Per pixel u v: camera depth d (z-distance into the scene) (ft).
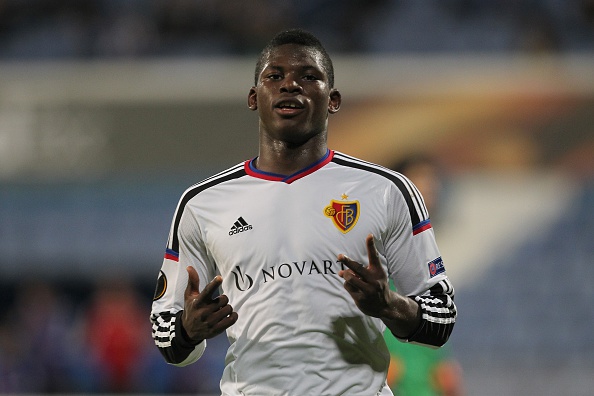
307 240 39.47
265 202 40.47
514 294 153.58
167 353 41.01
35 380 137.90
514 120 153.48
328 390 38.75
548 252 155.33
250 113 154.30
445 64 154.10
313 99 40.52
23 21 174.50
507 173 154.92
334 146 153.17
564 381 140.67
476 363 147.23
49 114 154.51
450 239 156.76
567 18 167.84
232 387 40.37
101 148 154.40
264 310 39.19
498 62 154.30
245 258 39.78
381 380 40.45
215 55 164.55
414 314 38.78
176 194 160.04
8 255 159.63
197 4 167.63
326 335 38.96
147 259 160.35
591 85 152.56
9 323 146.61
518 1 170.91
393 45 167.63
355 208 40.01
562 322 151.94
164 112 154.71
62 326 142.20
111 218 160.56
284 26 167.73
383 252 40.88
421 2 172.76
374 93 153.48
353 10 171.22
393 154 152.97
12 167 154.61
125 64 155.84
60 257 159.94
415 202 41.09
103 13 171.32
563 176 154.51
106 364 133.28
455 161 153.89
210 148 154.40
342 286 39.32
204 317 37.27
